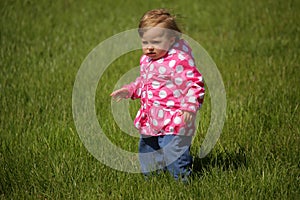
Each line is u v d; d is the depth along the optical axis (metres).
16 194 15.32
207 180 15.54
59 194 15.33
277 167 16.14
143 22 15.04
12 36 32.50
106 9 39.47
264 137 18.72
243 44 31.12
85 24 35.72
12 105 22.11
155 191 14.96
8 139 19.05
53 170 16.64
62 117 21.02
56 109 21.72
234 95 23.17
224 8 38.69
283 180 15.50
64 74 26.12
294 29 33.03
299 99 22.05
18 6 38.91
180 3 40.72
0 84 24.45
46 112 21.47
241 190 15.00
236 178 15.62
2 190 15.94
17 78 25.39
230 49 30.14
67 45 31.08
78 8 39.53
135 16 37.47
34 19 36.19
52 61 28.14
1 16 36.19
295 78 24.66
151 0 41.72
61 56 29.09
